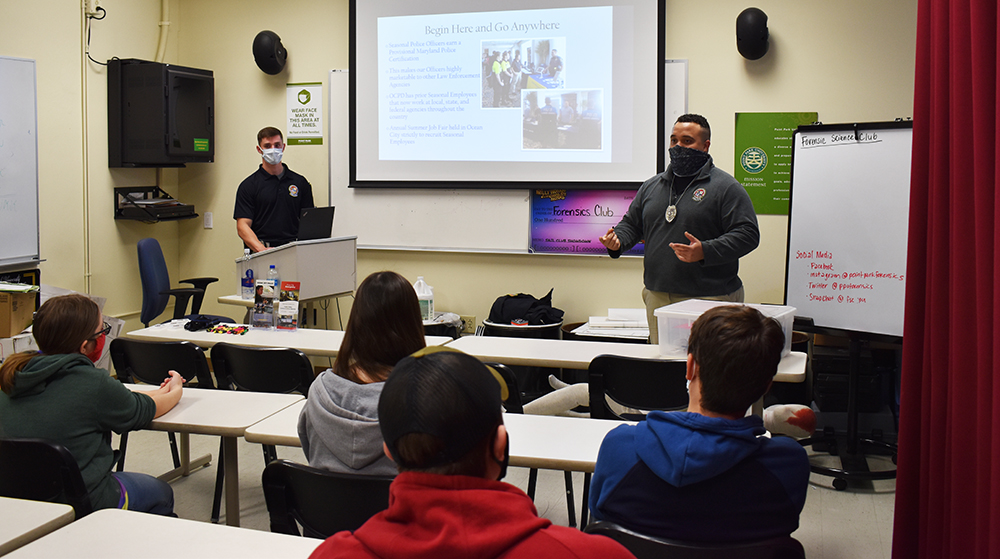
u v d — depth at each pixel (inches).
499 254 188.2
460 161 187.3
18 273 162.6
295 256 159.2
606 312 182.9
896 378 143.9
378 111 191.3
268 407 87.8
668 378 96.6
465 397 30.5
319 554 31.8
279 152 188.2
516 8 180.1
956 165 50.0
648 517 50.8
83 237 184.1
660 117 172.6
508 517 29.8
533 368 157.6
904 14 160.7
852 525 110.0
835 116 166.1
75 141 180.5
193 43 207.6
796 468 50.2
